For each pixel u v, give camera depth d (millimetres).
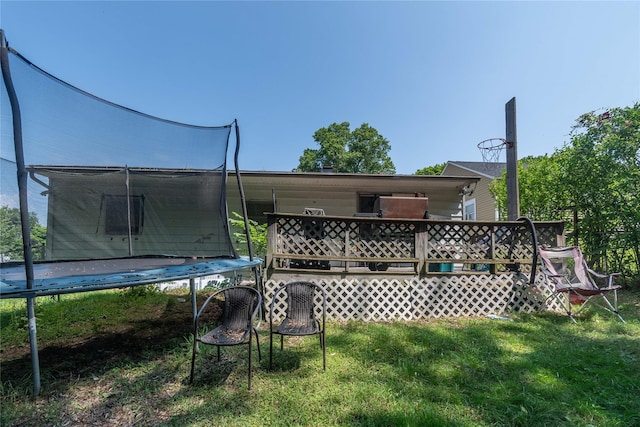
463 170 15742
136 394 2350
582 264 4578
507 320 4234
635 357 2953
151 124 4367
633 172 5398
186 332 3793
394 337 3512
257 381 2520
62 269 3617
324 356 2732
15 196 2623
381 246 4590
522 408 2082
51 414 2078
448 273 4594
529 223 4523
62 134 3498
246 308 2867
